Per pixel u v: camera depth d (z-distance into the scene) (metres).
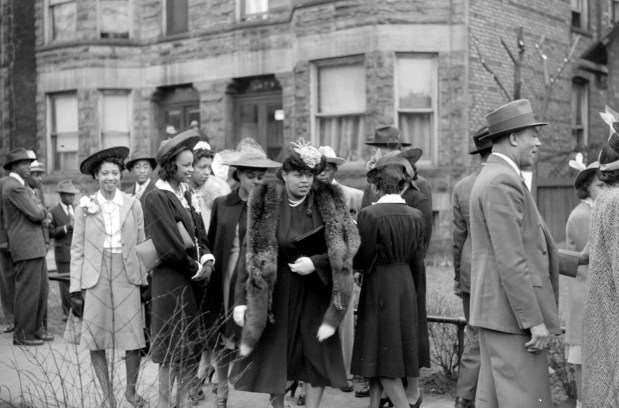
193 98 19.03
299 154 5.31
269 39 17.30
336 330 5.40
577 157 6.20
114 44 19.53
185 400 5.60
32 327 8.74
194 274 5.80
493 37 15.89
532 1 17.05
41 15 20.42
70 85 19.78
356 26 15.24
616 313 4.00
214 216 6.41
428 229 6.31
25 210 8.68
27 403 5.54
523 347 4.46
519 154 4.69
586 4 19.20
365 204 7.07
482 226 4.59
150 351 5.20
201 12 18.45
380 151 7.13
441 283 11.99
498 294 4.50
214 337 6.12
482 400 4.68
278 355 5.34
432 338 7.22
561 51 17.98
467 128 15.20
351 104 15.62
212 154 7.40
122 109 19.80
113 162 6.34
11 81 21.72
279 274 5.40
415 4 15.11
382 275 5.55
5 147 21.84
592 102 18.94
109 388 4.63
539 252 4.50
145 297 7.11
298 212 5.45
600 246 4.10
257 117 17.97
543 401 4.47
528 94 16.86
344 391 6.88
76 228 6.32
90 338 6.07
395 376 5.45
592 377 4.08
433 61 15.31
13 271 9.63
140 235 6.43
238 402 6.63
